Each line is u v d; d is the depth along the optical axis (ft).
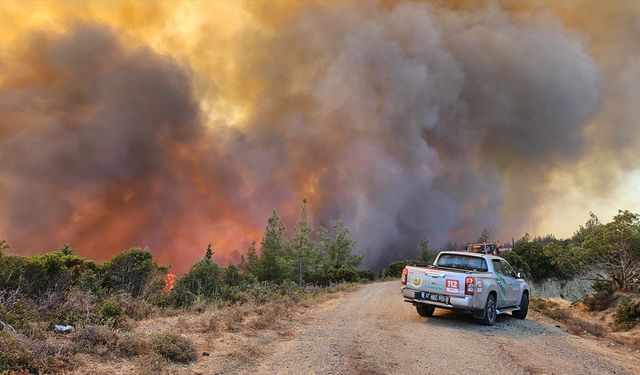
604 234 86.38
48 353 18.45
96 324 24.66
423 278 36.50
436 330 32.86
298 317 35.76
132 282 46.26
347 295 57.31
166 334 22.13
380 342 27.50
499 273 39.55
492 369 22.86
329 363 22.02
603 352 30.40
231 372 19.56
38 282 34.86
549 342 31.48
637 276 83.20
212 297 42.78
